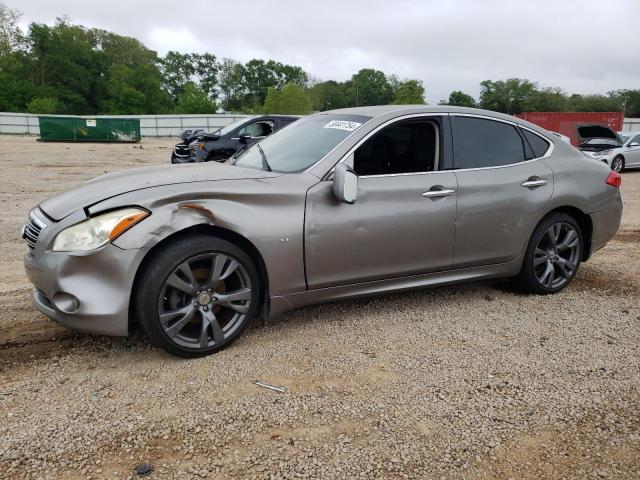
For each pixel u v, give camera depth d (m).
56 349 3.43
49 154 24.08
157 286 3.10
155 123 57.78
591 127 18.09
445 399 2.96
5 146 30.44
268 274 3.43
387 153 3.88
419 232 3.90
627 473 2.39
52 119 37.28
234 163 4.42
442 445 2.56
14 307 4.13
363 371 3.25
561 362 3.43
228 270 3.32
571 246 4.73
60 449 2.45
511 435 2.65
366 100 126.81
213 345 3.37
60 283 3.04
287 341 3.64
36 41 92.62
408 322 4.03
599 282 5.16
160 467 2.35
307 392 2.99
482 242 4.21
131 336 3.64
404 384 3.11
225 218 3.25
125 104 94.31
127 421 2.68
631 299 4.68
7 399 2.84
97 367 3.21
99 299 3.03
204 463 2.38
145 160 21.53
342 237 3.62
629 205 10.47
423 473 2.36
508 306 4.43
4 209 8.70
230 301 3.38
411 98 94.81
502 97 118.12
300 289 3.58
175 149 14.35
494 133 4.39
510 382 3.16
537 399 2.98
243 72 129.75
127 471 2.32
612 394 3.05
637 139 17.80
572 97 115.44
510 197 4.27
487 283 5.04
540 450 2.54
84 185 3.61
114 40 109.56
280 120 12.42
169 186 3.28
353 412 2.81
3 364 3.22
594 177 4.77
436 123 4.10
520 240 4.39
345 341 3.67
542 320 4.13
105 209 3.08
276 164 3.93
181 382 3.07
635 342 3.76
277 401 2.89
